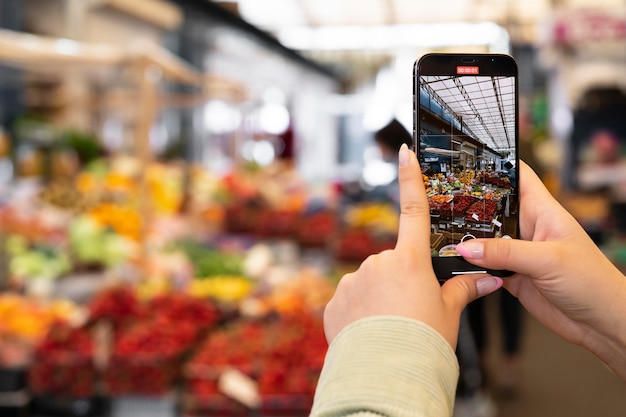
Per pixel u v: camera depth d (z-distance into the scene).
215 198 7.41
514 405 4.63
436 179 1.08
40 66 5.24
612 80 9.21
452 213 1.07
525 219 1.07
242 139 10.31
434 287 0.86
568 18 9.03
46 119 7.71
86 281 4.32
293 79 19.92
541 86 12.13
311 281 4.43
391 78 21.83
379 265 0.88
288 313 3.61
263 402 2.85
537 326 6.77
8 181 6.28
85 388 2.95
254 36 12.90
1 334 3.35
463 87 1.09
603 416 4.41
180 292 3.90
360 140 23.08
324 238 6.24
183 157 12.00
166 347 2.98
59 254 4.46
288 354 2.99
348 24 12.95
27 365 2.97
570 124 8.58
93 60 4.45
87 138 7.12
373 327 0.83
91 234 4.69
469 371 4.36
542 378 5.19
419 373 0.79
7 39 4.08
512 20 11.95
